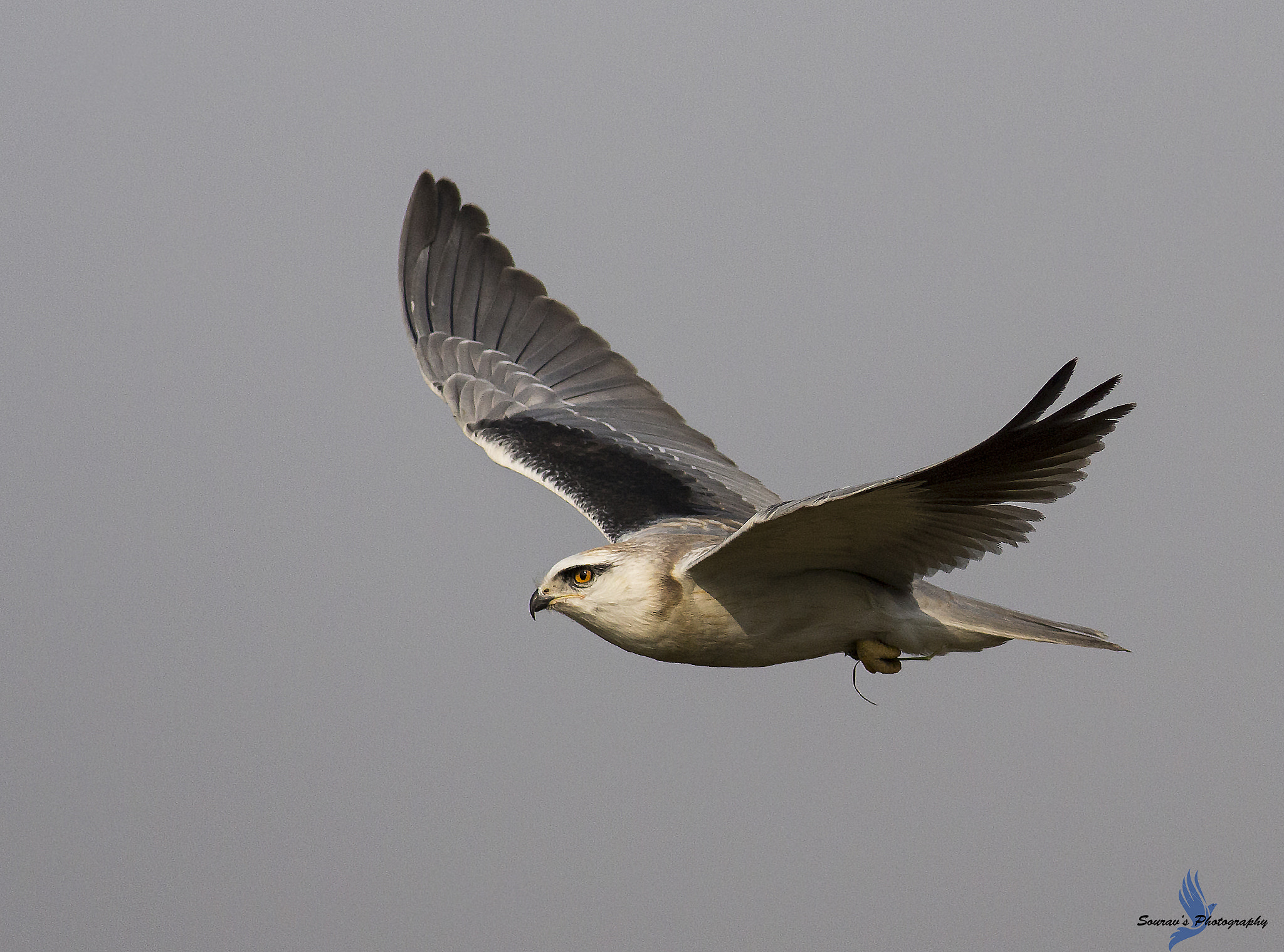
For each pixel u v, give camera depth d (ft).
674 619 34.91
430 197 51.80
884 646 35.60
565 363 50.60
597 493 43.68
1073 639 35.19
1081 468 30.04
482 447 46.75
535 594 36.60
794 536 31.89
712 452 48.11
